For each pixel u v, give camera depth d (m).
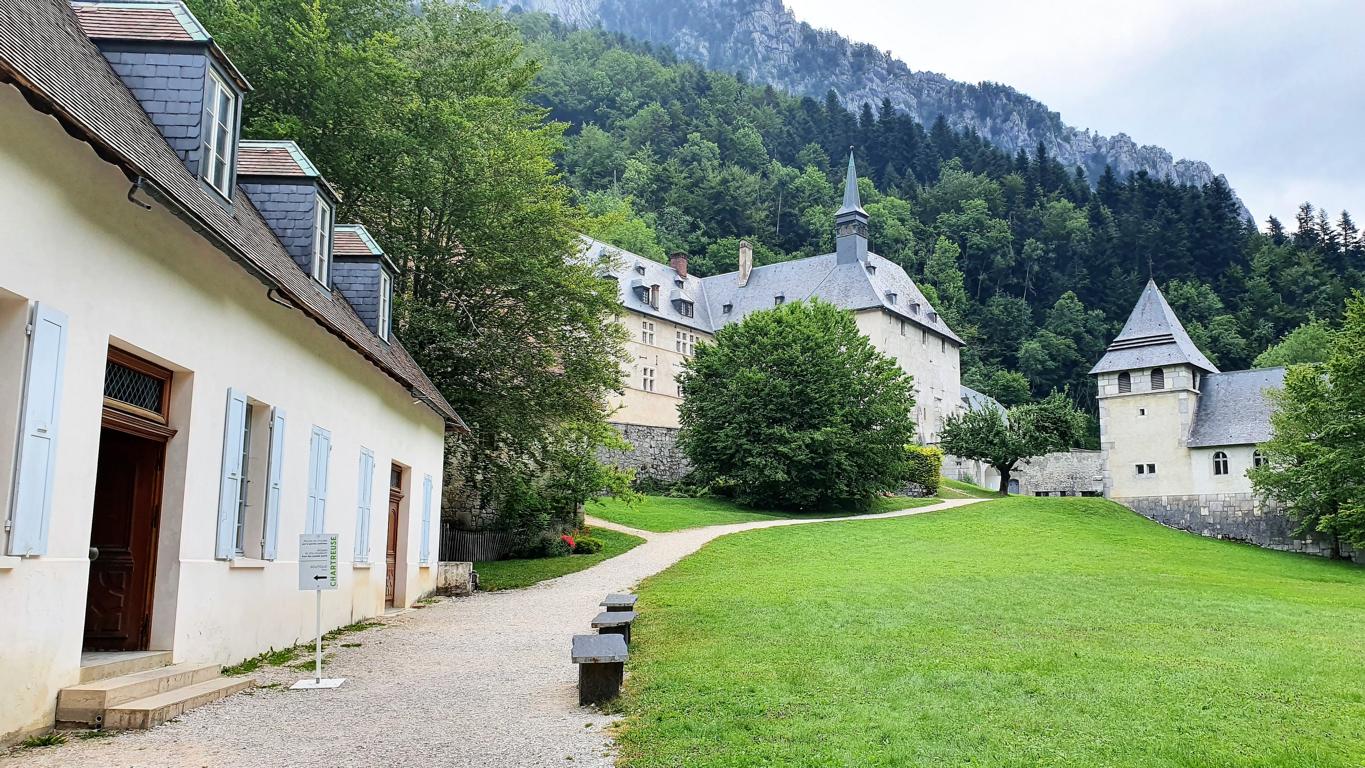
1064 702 9.28
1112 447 60.38
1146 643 13.08
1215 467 56.75
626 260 70.69
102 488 10.52
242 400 11.92
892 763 7.22
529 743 8.14
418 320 25.00
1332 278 122.25
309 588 11.11
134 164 8.55
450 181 25.20
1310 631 14.54
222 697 10.07
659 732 8.28
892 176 156.50
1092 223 141.50
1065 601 18.05
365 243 19.52
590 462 32.94
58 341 8.26
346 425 16.12
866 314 74.69
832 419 49.03
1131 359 60.28
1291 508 49.88
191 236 10.64
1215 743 7.79
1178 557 34.97
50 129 8.16
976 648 12.56
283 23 23.11
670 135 143.50
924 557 29.17
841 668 11.12
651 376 68.81
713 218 125.69
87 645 10.25
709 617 15.81
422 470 21.45
